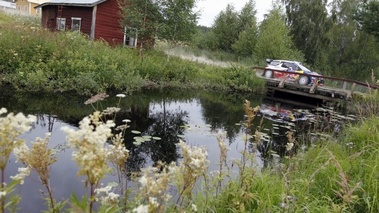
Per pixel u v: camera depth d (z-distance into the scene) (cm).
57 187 373
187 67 1505
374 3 2395
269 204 271
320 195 317
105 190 161
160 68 1360
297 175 366
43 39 1041
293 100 1631
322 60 3016
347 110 1297
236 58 2788
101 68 1044
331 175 338
